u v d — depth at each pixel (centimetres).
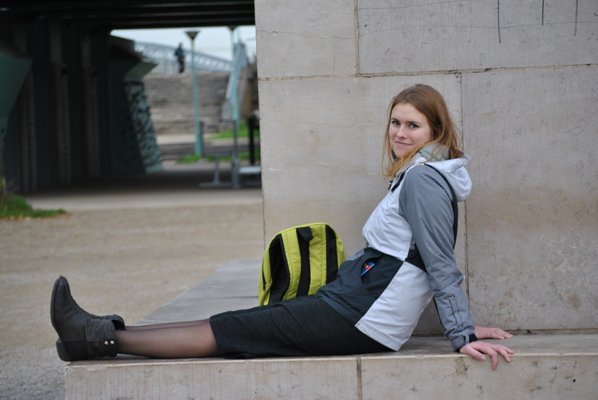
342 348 415
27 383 566
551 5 475
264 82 484
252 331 418
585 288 480
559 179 479
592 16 474
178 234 1362
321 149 485
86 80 2886
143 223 1521
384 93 482
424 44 480
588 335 468
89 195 2150
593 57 475
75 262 1106
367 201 485
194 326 425
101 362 422
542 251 481
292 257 444
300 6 481
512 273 482
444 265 397
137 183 2591
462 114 480
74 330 420
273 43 482
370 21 480
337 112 483
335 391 411
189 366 414
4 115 2109
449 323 402
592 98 477
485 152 481
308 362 411
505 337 455
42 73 2544
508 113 479
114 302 830
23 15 2270
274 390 413
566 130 478
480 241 483
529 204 481
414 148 414
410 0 478
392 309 408
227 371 414
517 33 477
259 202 1811
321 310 411
